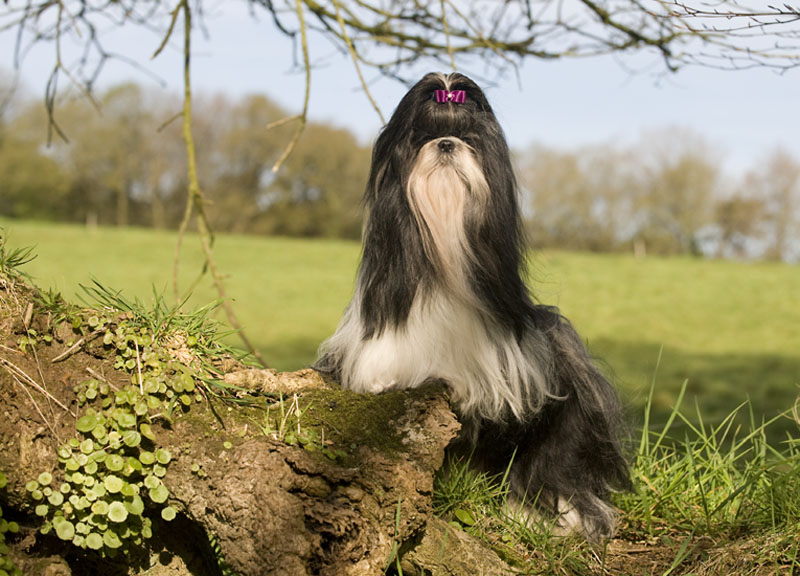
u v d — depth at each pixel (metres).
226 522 2.64
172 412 2.87
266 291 24.31
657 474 4.27
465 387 3.38
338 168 53.00
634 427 4.53
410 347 3.37
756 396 10.94
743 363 14.44
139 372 2.88
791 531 3.32
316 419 2.97
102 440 2.74
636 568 3.35
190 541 2.98
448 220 3.29
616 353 15.66
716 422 8.91
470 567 2.98
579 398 3.70
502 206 3.37
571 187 49.09
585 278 28.14
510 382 3.40
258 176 53.03
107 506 2.70
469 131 3.36
